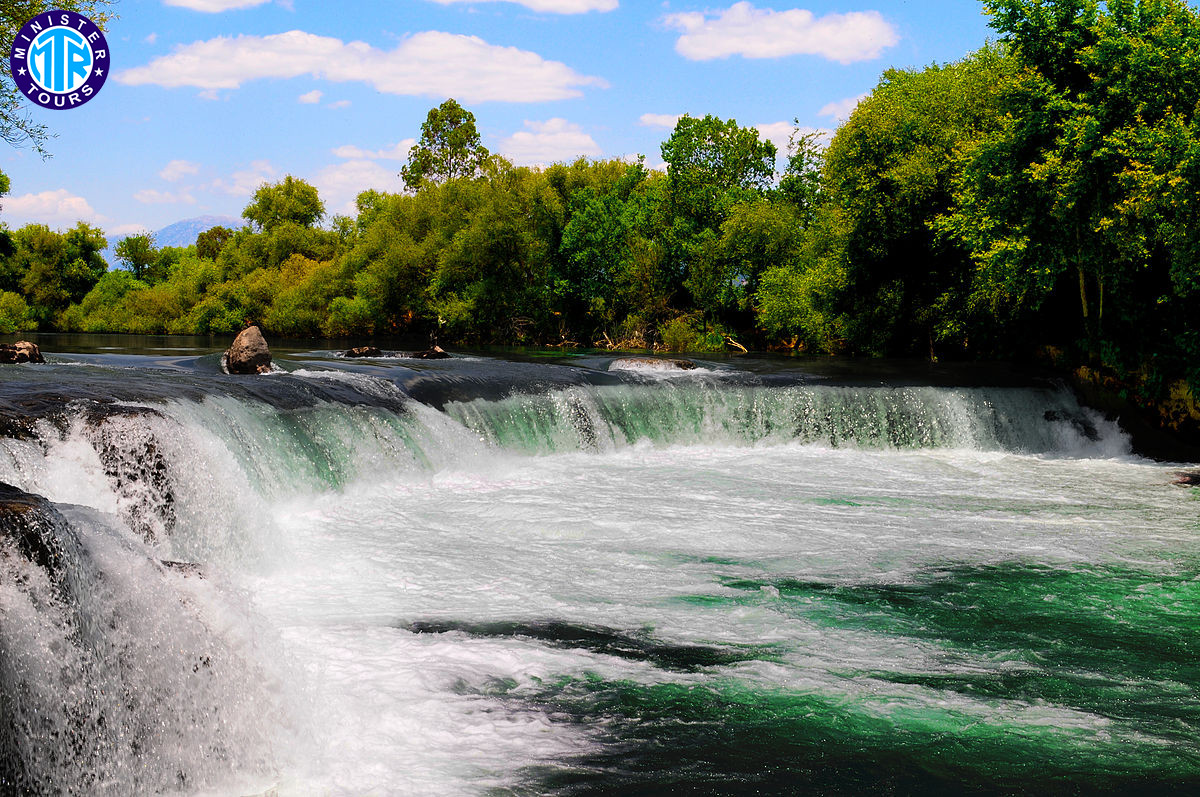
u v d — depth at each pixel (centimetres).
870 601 1195
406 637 1005
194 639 772
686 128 5531
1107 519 1684
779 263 4934
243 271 7638
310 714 809
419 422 1909
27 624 646
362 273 6306
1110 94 2377
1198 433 2419
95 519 800
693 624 1089
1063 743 816
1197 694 926
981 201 2703
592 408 2264
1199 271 2236
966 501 1825
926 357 3653
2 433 1170
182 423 1344
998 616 1150
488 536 1441
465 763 746
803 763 768
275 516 1476
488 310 5738
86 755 668
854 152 3469
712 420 2417
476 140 9075
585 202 5744
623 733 810
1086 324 2688
